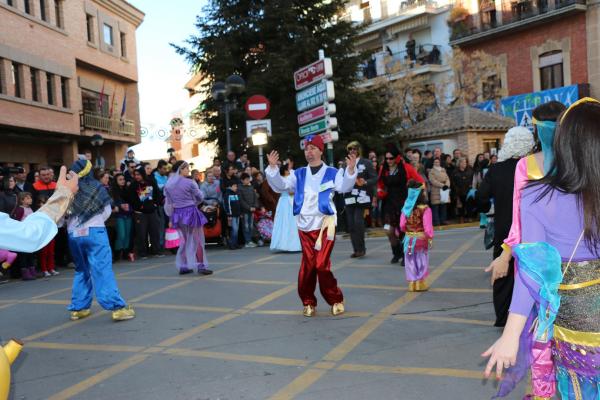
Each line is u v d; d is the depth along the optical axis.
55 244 11.59
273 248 11.88
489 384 4.00
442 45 34.31
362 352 4.87
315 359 4.75
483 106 29.89
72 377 4.65
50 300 7.97
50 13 22.81
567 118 2.30
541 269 2.27
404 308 6.35
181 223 9.12
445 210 15.31
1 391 2.86
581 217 2.26
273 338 5.43
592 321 2.28
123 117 29.22
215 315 6.48
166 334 5.77
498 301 5.31
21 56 20.67
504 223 5.16
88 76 26.61
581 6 25.94
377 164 15.21
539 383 2.53
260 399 3.96
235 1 23.03
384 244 11.97
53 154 24.16
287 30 21.91
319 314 6.30
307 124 13.36
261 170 14.03
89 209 6.32
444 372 4.29
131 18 29.91
